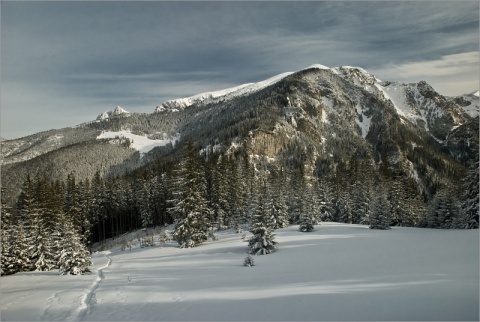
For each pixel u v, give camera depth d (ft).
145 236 244.83
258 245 125.08
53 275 113.70
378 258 89.71
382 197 192.03
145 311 55.52
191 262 117.91
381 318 38.52
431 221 199.41
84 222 247.09
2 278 114.01
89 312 59.00
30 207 160.35
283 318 43.24
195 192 170.19
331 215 269.44
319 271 78.95
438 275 59.57
